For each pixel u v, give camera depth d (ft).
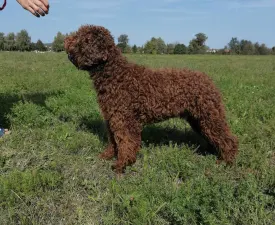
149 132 4.06
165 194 2.61
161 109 3.19
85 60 3.06
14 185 2.66
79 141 3.68
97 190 2.75
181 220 2.32
